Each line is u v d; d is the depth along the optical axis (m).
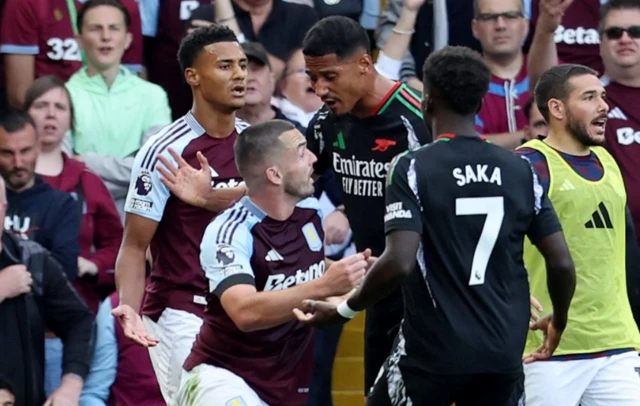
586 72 20.30
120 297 19.72
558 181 19.92
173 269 19.97
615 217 20.20
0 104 27.28
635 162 26.14
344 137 19.50
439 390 16.33
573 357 20.17
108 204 24.45
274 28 26.33
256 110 24.69
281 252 17.17
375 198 19.52
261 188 16.98
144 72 27.41
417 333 16.30
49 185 23.84
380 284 15.73
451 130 16.42
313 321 16.22
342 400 26.44
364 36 18.81
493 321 16.08
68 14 26.56
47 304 22.42
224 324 17.28
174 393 20.17
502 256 16.20
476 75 16.30
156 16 27.31
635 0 26.19
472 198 16.08
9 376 21.59
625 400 20.17
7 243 22.11
